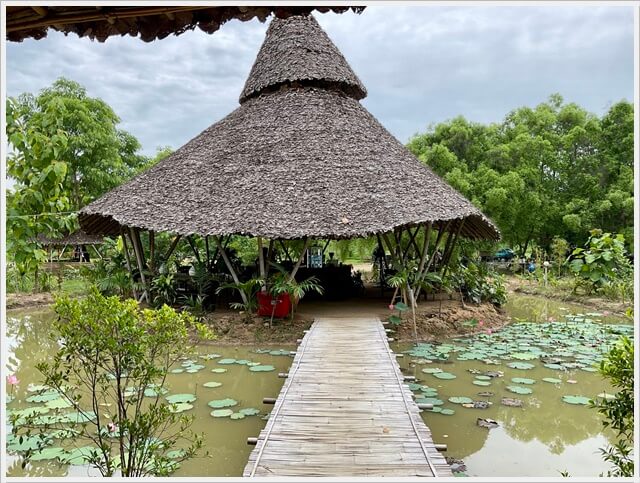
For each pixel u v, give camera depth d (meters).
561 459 5.07
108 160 25.84
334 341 7.94
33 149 4.82
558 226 25.33
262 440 4.14
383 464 3.72
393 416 4.69
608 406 3.41
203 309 11.30
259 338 9.80
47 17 2.16
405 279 10.55
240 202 10.78
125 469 3.82
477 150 25.83
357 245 25.14
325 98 13.79
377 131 13.55
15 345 10.52
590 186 24.67
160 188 11.66
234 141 12.66
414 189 11.52
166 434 5.39
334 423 4.51
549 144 25.17
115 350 3.73
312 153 11.92
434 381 7.41
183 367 7.97
